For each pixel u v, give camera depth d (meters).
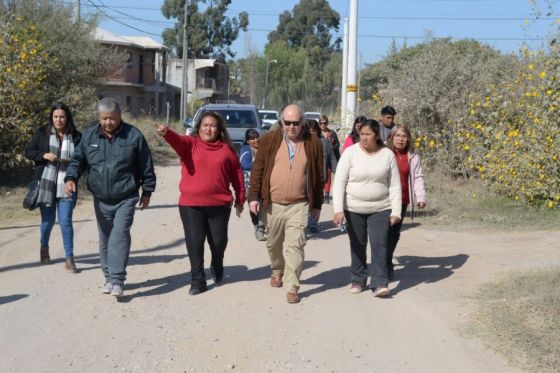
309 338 6.38
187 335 6.41
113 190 7.35
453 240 10.70
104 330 6.49
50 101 19.28
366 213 7.69
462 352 5.98
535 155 12.20
